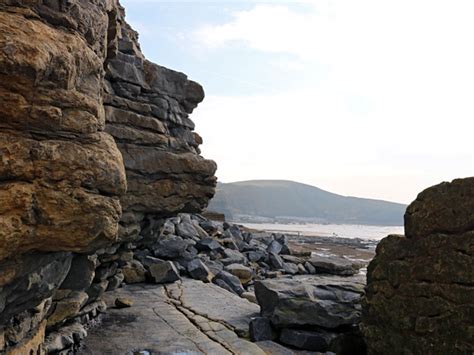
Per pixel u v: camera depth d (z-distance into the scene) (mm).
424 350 6496
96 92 4895
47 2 4168
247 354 7391
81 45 4391
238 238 24328
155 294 11562
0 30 3516
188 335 8180
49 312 6395
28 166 3838
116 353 7074
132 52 10148
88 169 4355
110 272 9484
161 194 10211
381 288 7535
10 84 3613
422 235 6805
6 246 3586
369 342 7680
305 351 8375
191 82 11719
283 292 9141
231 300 11219
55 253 4395
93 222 4398
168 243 15461
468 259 6020
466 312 5934
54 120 4008
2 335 4344
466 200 6195
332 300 9195
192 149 11500
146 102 10266
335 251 43344
